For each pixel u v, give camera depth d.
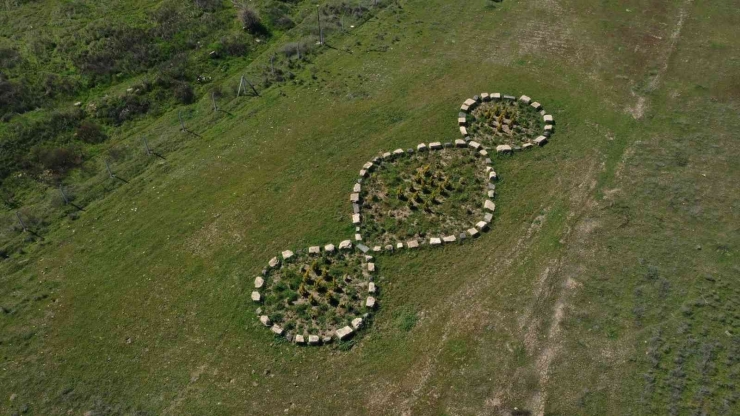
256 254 19.73
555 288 18.34
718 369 16.20
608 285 18.39
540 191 21.53
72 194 22.47
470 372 16.41
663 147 23.27
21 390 16.55
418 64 28.12
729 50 28.28
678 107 25.19
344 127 24.64
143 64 28.52
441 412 15.62
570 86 26.41
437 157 22.91
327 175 22.50
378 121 24.84
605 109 25.09
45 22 31.25
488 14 31.67
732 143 23.36
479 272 18.91
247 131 24.91
